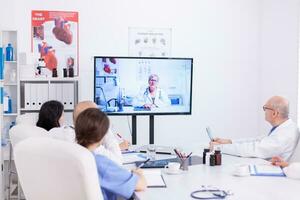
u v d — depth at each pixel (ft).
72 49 15.56
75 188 5.55
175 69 15.06
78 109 9.20
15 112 14.69
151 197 6.50
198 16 16.67
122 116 16.10
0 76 13.20
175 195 6.62
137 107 14.83
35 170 5.86
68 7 15.46
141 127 16.38
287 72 15.71
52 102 11.69
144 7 16.11
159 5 16.25
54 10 15.34
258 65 17.48
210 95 17.03
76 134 6.66
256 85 17.52
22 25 15.11
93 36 15.71
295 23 15.20
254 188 7.07
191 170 8.55
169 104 15.11
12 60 14.21
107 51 15.85
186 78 15.20
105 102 14.55
